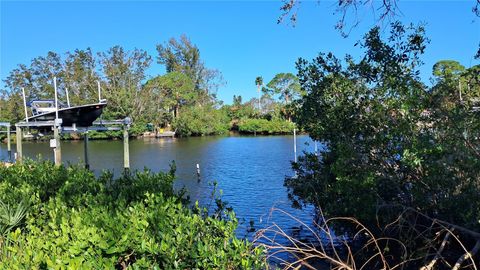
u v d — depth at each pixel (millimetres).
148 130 55906
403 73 6793
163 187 5559
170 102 58531
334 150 7543
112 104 53531
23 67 56000
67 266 2963
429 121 5793
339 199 7395
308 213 11289
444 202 5797
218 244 3615
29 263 3053
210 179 19688
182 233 3559
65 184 5699
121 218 3725
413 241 6008
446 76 5918
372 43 7266
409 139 5996
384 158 6645
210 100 67375
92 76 55031
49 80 55844
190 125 56562
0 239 3924
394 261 6824
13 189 5516
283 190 16375
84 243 3170
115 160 28938
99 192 5320
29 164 8883
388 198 6836
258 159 28266
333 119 7617
